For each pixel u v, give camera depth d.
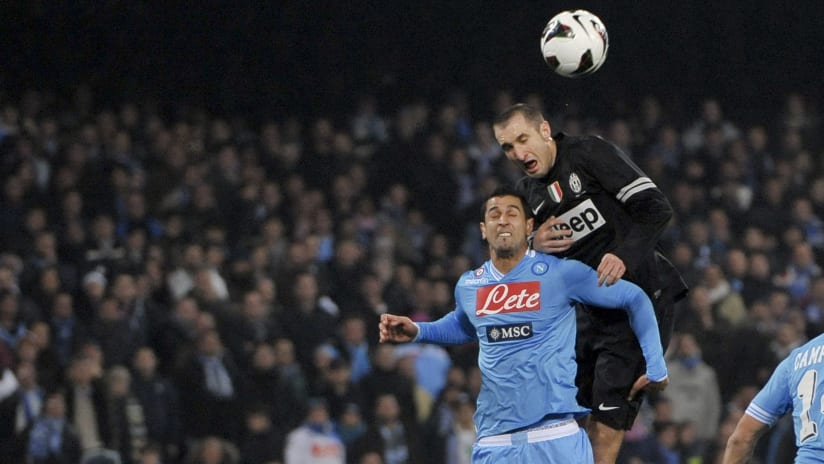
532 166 25.22
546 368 24.84
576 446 24.95
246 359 49.06
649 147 72.12
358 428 47.81
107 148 61.94
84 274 52.47
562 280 24.98
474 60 79.31
